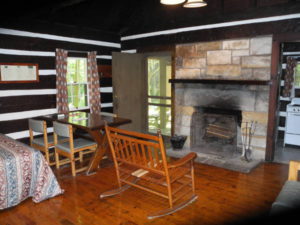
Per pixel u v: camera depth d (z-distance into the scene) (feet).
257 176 11.36
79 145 11.83
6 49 12.80
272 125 12.79
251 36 12.89
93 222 7.98
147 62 18.69
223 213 8.38
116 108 17.08
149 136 7.90
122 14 17.25
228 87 13.92
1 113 12.89
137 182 10.89
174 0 9.72
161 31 16.49
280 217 6.05
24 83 13.61
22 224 7.91
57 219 8.16
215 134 14.43
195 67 15.24
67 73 16.17
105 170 12.30
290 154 14.57
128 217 8.25
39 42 14.03
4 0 11.59
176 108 16.39
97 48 17.21
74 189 10.27
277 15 12.03
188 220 8.02
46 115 13.84
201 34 14.64
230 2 13.41
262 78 12.80
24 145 9.72
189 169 9.09
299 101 17.21
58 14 14.32
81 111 16.26
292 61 17.31
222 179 11.07
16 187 8.67
